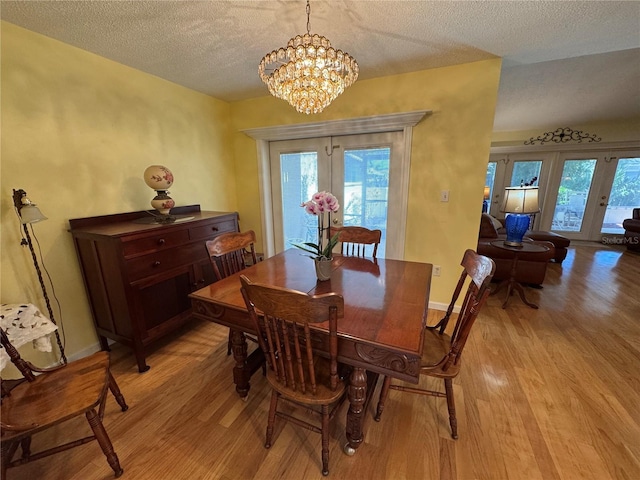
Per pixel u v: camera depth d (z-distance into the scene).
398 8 1.54
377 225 2.99
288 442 1.39
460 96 2.33
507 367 1.90
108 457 1.21
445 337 1.61
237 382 1.63
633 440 1.36
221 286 1.54
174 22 1.64
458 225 2.55
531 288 3.27
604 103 3.96
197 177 2.93
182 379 1.86
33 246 1.76
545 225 5.81
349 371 1.32
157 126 2.47
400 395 1.69
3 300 1.65
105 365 1.37
